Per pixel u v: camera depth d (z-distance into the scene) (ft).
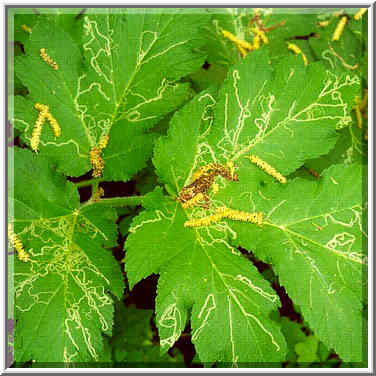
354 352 1.11
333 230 1.15
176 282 1.08
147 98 1.21
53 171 1.16
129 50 1.20
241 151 1.17
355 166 1.17
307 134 1.16
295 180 1.17
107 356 1.30
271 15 1.46
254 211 1.16
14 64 1.16
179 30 1.20
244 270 1.12
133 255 1.08
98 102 1.20
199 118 1.16
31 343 1.06
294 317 1.48
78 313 1.08
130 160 1.21
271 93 1.16
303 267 1.14
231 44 1.44
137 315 1.43
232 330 1.08
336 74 1.16
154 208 1.12
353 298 1.13
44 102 1.17
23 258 1.10
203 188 1.16
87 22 1.18
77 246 1.13
